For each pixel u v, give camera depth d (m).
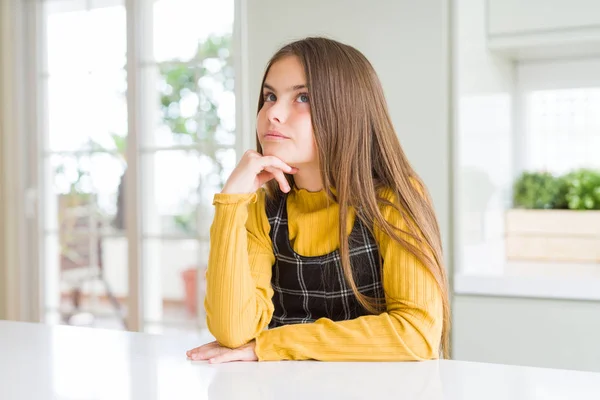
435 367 0.90
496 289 1.89
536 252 2.36
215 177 2.78
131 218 2.87
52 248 3.18
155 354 0.99
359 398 0.75
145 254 2.88
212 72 2.80
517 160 2.57
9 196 3.12
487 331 1.91
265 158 1.02
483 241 2.14
